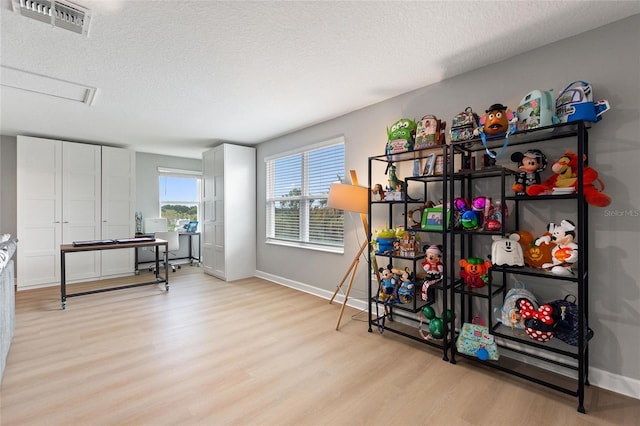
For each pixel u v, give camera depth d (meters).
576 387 1.88
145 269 5.61
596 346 1.89
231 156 4.82
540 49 2.11
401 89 2.83
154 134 4.41
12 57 2.19
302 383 1.94
